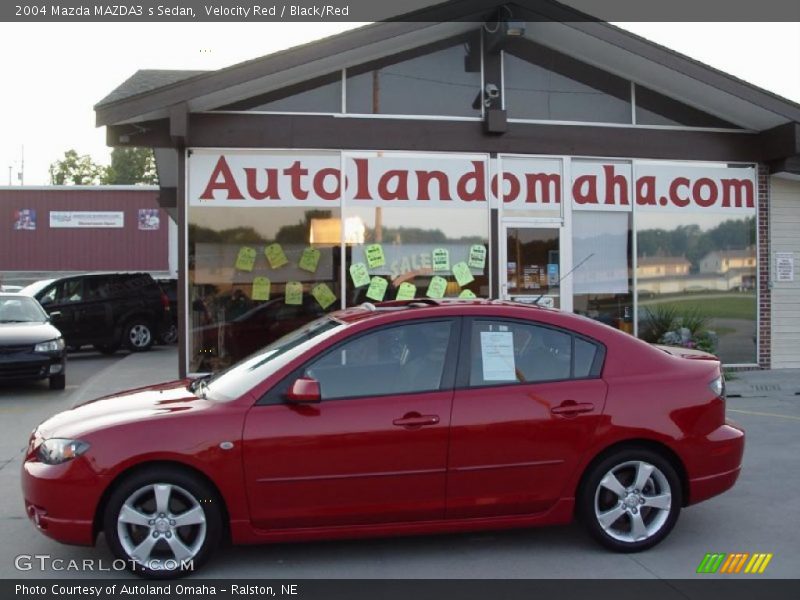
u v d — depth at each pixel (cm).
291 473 466
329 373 488
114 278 1775
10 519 580
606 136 1184
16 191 3042
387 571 483
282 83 1087
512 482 490
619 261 1197
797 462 738
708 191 1230
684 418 509
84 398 1130
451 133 1138
